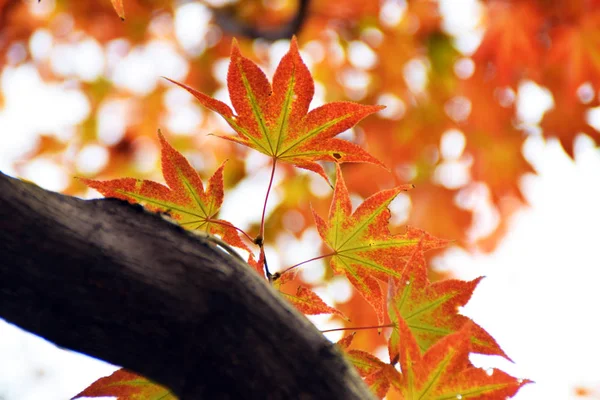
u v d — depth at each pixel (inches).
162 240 21.7
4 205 21.2
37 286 21.3
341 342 23.0
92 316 21.5
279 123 23.0
